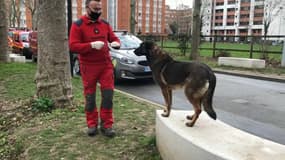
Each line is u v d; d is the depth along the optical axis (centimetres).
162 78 395
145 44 411
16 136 477
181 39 2028
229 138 329
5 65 1201
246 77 1204
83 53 412
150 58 410
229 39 2255
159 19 8500
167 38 2272
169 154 358
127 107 612
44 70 591
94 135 454
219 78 1170
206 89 357
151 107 617
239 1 8988
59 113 554
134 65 934
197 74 357
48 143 432
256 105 723
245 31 8894
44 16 576
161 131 382
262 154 290
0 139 488
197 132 345
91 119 454
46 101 580
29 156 406
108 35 444
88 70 430
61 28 584
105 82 440
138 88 927
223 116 622
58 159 389
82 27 412
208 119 396
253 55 1819
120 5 6725
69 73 607
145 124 502
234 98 802
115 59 959
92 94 444
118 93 771
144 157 386
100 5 413
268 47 1639
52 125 500
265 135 509
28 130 489
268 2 6103
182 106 696
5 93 746
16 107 615
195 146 309
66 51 597
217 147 303
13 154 436
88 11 412
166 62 396
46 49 583
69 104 598
